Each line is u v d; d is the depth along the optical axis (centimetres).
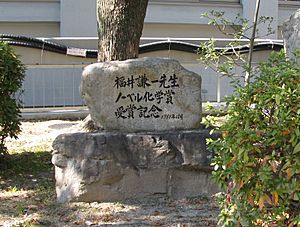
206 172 672
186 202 653
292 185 334
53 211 616
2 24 1352
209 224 566
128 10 805
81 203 641
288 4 1567
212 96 1377
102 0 816
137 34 821
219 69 912
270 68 374
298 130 331
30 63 1252
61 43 1288
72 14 1362
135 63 672
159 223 577
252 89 363
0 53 764
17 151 948
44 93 1293
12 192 698
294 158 333
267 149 345
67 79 1305
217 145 376
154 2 1459
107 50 814
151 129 680
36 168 836
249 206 354
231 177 359
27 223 568
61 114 1291
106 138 645
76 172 645
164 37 1478
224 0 1511
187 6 1487
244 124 357
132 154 654
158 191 662
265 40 1362
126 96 674
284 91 338
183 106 686
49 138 1064
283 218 349
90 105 680
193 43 1362
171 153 659
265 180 336
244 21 1154
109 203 642
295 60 393
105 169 644
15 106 792
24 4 1355
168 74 679
